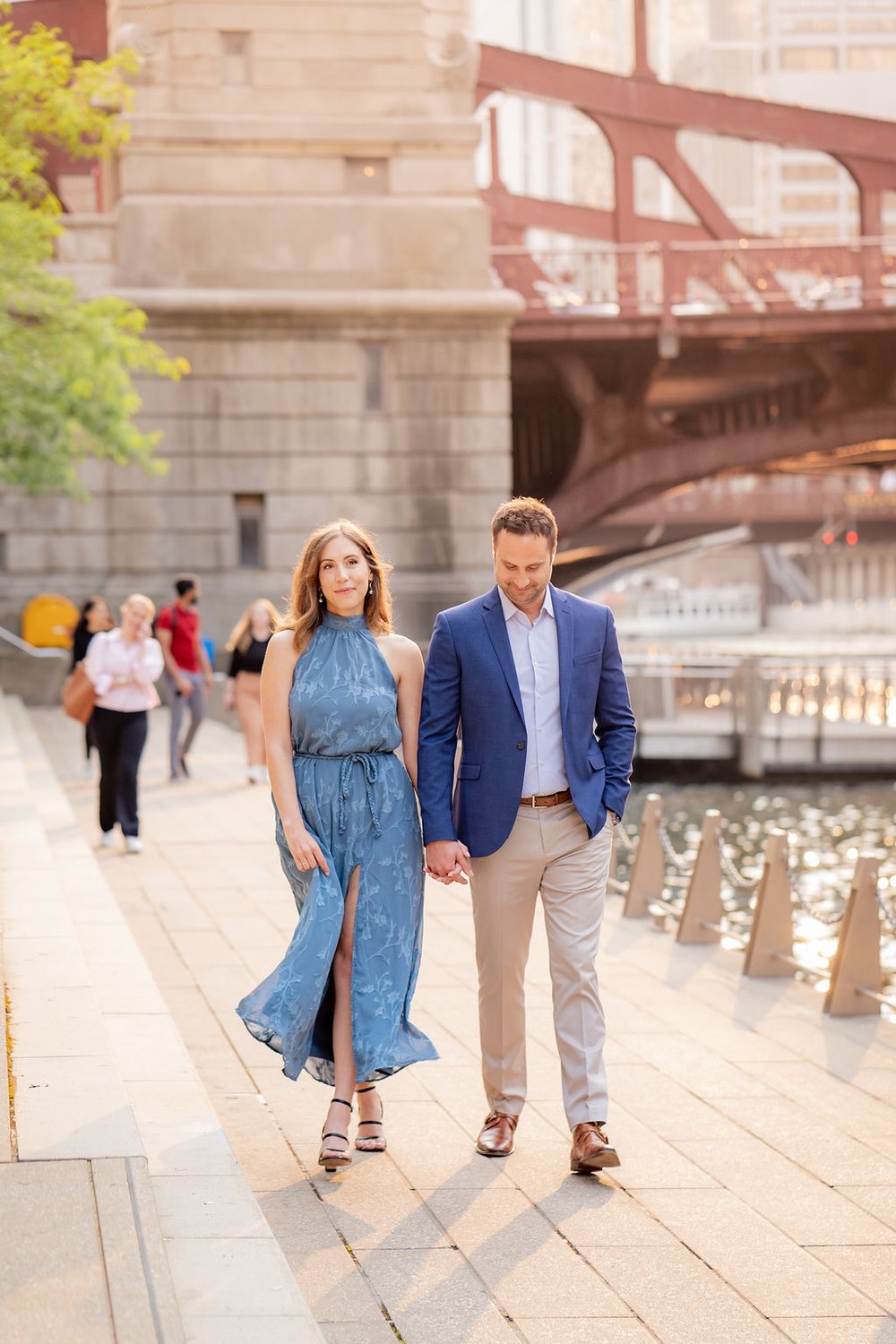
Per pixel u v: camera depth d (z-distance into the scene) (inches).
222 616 1064.8
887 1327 147.3
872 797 891.4
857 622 4052.7
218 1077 228.4
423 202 1072.2
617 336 1241.4
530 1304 150.6
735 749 954.7
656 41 6879.9
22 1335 117.9
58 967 244.5
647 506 2411.4
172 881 398.6
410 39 1068.5
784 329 1262.3
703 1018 273.4
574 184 6884.8
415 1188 183.0
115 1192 147.1
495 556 187.6
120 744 441.1
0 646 1033.5
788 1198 182.4
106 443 851.4
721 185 6353.3
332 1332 143.3
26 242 761.6
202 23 1054.4
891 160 1424.7
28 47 701.3
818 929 506.3
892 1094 227.0
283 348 1067.9
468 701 189.2
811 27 5767.7
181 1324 120.6
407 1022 187.5
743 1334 145.1
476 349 1081.4
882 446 1695.4
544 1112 216.2
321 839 184.7
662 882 370.9
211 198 1058.1
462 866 186.4
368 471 1077.8
